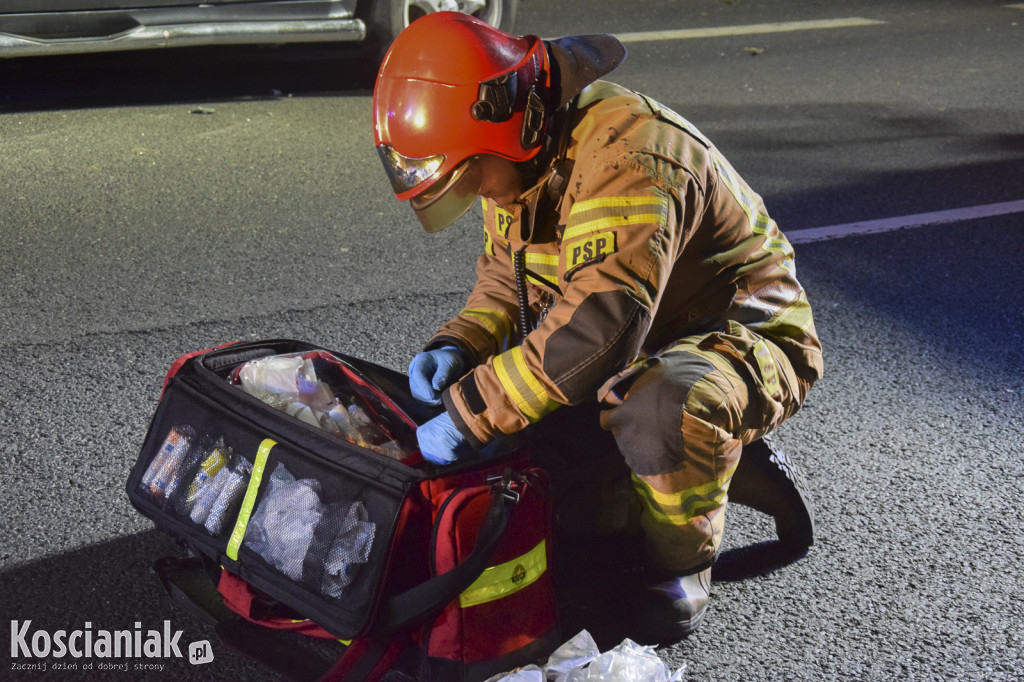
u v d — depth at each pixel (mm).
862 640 2078
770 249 2031
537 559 1806
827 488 2590
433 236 4129
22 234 3930
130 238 3943
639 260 1721
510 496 1695
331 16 5617
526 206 1894
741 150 5293
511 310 2148
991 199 4758
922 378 3160
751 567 2291
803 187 4797
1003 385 3139
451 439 1784
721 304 1962
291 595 1741
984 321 3561
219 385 1928
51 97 5660
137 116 5449
